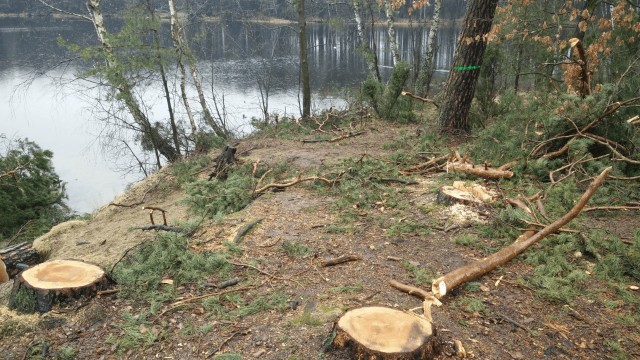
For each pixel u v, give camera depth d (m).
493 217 5.23
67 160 15.75
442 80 21.00
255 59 30.44
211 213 6.64
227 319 3.63
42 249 6.93
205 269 4.38
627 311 3.69
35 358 3.26
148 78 13.20
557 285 3.96
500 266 4.31
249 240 5.03
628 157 6.55
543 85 9.75
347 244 4.86
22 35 31.78
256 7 30.12
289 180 7.30
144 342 3.39
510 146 6.88
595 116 6.54
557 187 5.76
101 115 18.88
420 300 3.79
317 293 3.95
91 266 4.19
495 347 3.24
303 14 13.90
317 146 9.93
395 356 2.80
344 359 2.98
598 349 3.26
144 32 12.84
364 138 10.38
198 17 21.70
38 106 21.88
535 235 4.53
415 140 9.36
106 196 12.80
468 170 6.60
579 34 10.40
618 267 4.20
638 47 9.60
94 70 12.41
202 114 16.84
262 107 19.48
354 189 6.43
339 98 19.38
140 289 4.02
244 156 9.53
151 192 9.64
